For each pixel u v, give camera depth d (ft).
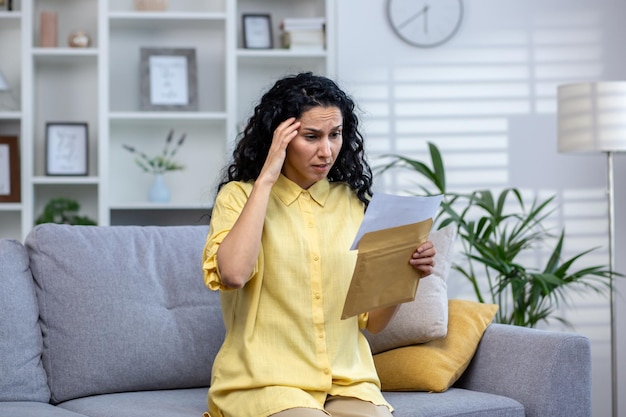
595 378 15.42
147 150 16.15
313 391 7.11
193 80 15.80
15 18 15.26
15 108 15.75
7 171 15.31
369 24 15.31
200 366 9.18
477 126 15.44
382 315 7.63
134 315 8.98
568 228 15.46
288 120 7.04
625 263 15.43
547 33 15.56
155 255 9.45
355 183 7.86
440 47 15.43
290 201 7.39
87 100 16.02
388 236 6.79
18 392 8.36
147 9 15.49
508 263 12.63
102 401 8.46
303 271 7.17
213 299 9.45
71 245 9.05
